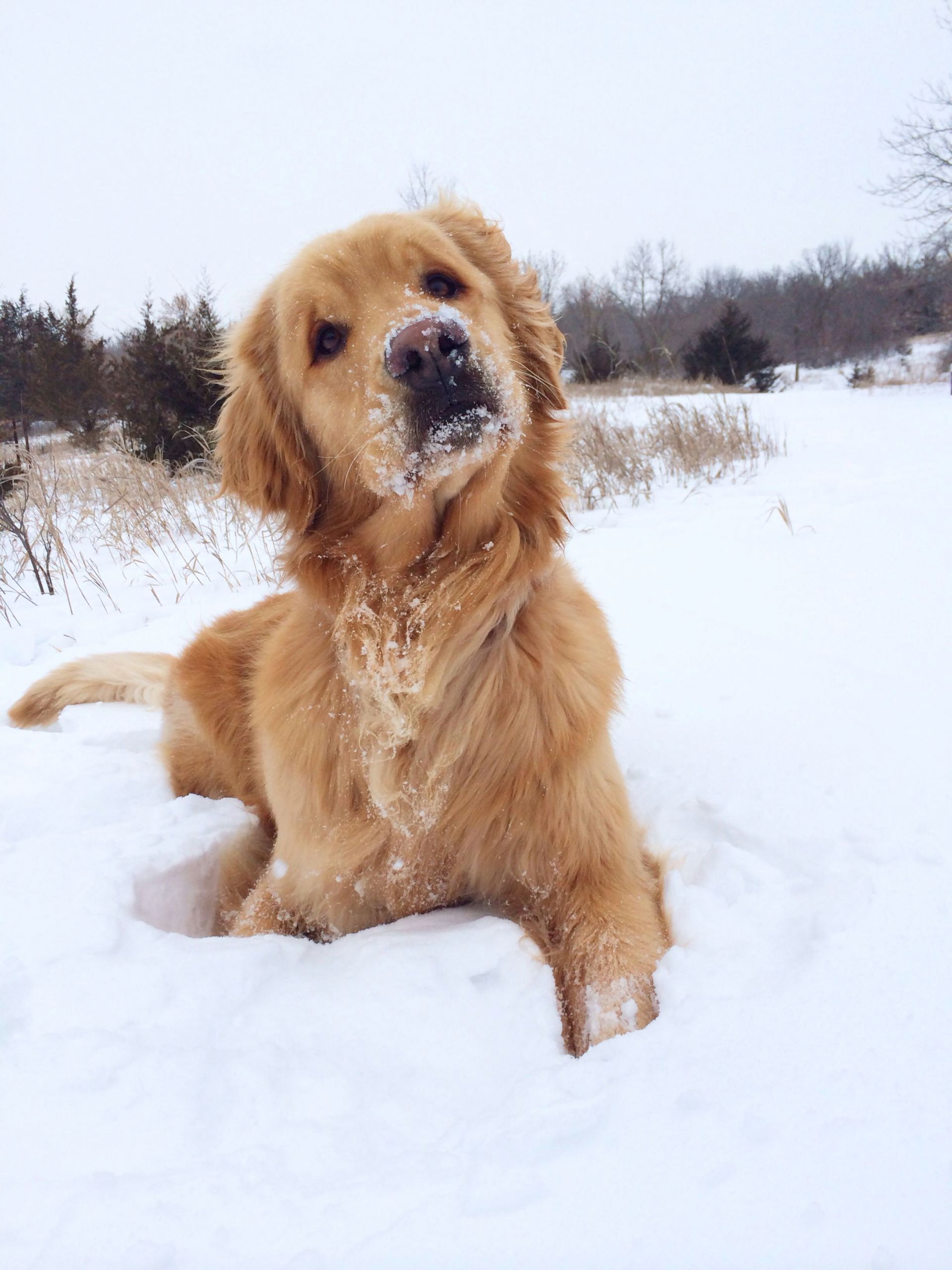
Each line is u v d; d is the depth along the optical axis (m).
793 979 0.43
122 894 0.56
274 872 0.62
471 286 0.63
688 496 1.86
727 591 1.08
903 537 1.24
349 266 0.60
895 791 0.59
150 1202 0.35
